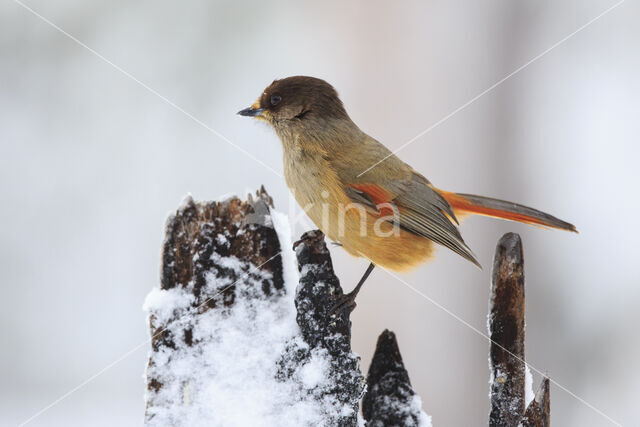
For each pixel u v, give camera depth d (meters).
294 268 5.43
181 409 4.87
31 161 13.57
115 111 14.17
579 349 11.52
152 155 13.78
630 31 13.90
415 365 12.21
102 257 13.00
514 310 5.09
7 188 13.30
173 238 5.18
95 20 14.46
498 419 5.06
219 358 4.92
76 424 10.41
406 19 14.67
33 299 12.69
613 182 12.94
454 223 8.25
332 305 4.88
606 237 12.24
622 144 13.32
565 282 11.94
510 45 14.20
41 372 12.22
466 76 14.21
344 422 4.74
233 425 4.77
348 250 8.10
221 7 14.82
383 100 14.51
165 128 14.13
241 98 14.27
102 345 12.50
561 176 13.25
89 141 13.96
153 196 13.38
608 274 11.84
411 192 7.94
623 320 11.45
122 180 13.61
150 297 5.10
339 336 4.86
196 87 14.46
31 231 13.03
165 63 14.51
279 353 4.88
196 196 13.61
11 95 14.00
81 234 13.11
